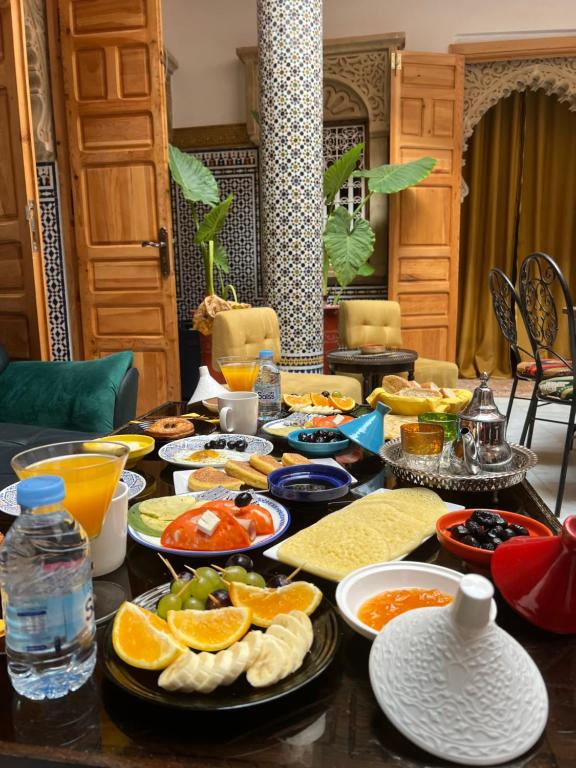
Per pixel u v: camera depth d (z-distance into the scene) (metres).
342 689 0.57
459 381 6.23
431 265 5.22
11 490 1.11
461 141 5.16
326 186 5.03
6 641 0.58
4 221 3.45
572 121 5.91
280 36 4.03
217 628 0.60
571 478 3.08
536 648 0.63
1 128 3.34
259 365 1.66
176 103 5.66
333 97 5.38
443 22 5.37
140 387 4.18
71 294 4.45
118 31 3.88
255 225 5.70
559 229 6.11
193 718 0.53
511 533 0.78
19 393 2.58
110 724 0.53
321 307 4.44
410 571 0.70
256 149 5.58
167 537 0.85
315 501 0.99
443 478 1.00
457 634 0.49
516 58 5.30
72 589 0.57
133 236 4.05
